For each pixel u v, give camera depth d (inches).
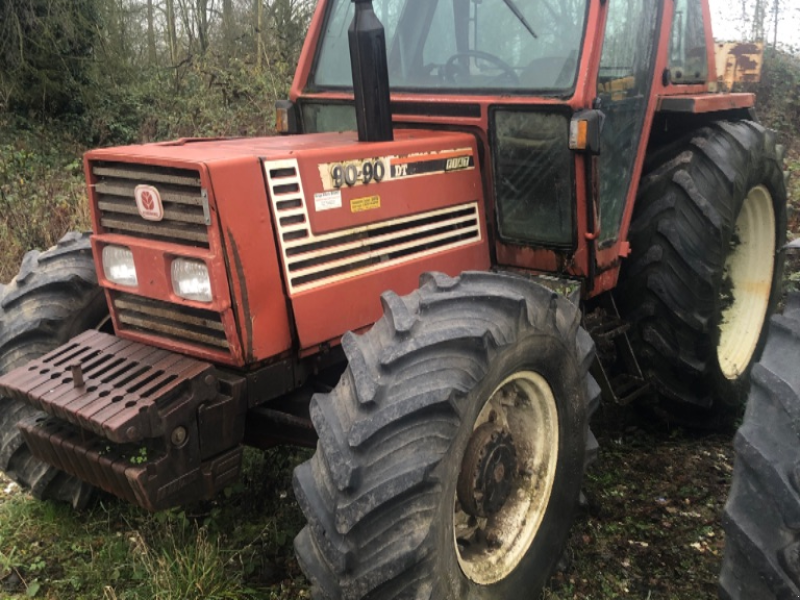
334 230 107.2
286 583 114.5
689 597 114.0
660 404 155.9
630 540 127.4
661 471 148.6
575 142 117.0
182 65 521.7
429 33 137.3
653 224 146.9
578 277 128.6
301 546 90.6
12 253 239.6
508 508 110.6
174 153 100.9
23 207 277.9
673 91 150.9
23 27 448.1
